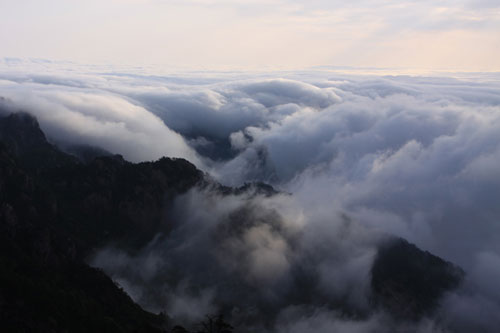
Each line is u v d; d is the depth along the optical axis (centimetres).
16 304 6969
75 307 7594
